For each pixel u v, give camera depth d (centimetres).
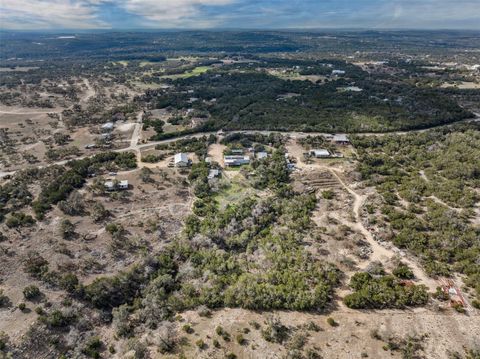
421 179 10381
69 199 9700
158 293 6612
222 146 14000
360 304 5800
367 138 13725
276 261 7056
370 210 8944
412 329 5369
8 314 6100
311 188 10438
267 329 5334
